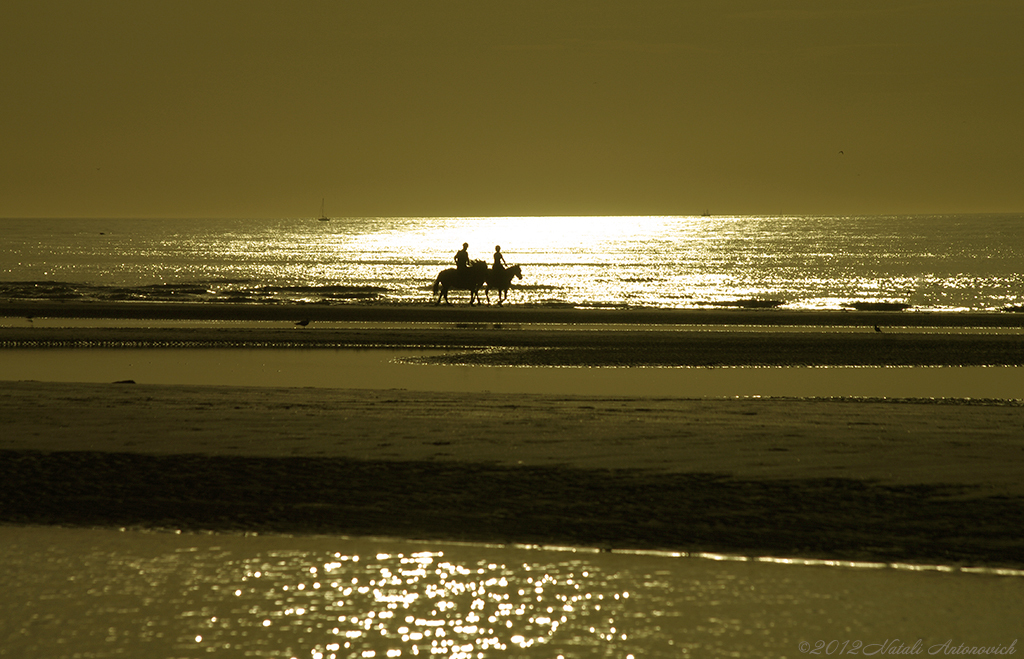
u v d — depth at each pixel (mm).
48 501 37188
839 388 78938
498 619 26938
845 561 31500
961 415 53125
